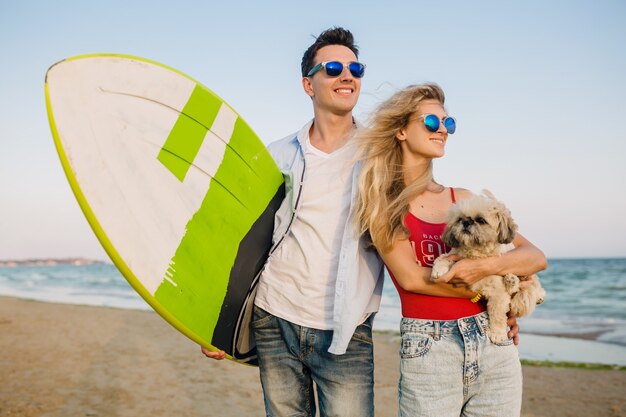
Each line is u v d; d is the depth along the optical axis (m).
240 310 3.08
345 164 2.95
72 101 2.50
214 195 3.06
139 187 2.70
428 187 3.02
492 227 2.77
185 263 2.82
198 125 3.07
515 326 2.74
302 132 3.23
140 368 7.21
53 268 61.22
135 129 2.76
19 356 7.58
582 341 11.75
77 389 6.04
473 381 2.54
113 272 48.97
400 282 2.67
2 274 46.53
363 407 2.86
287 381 3.02
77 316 12.38
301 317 2.90
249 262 3.12
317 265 2.89
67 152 2.41
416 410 2.56
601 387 7.24
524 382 7.55
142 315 12.81
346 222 2.85
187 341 9.34
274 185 3.24
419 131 2.85
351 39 3.24
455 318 2.60
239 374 7.16
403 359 2.64
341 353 2.73
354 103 3.13
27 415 5.11
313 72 3.15
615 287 24.91
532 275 2.99
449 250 2.88
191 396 6.05
